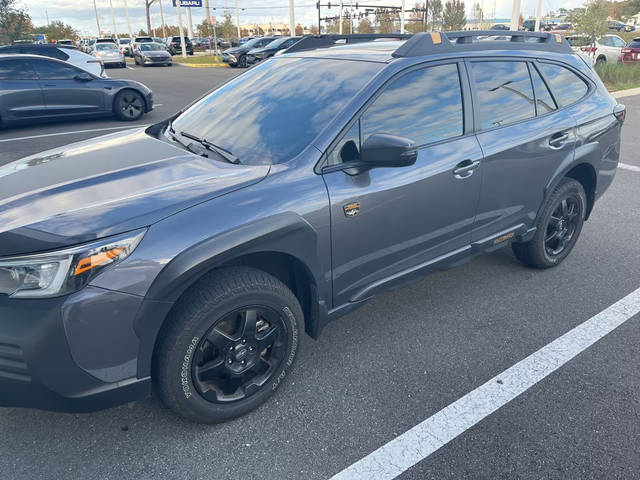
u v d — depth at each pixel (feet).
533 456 7.56
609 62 60.18
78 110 33.96
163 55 92.17
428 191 9.36
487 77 10.57
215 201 7.23
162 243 6.70
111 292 6.45
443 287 12.57
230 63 84.89
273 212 7.52
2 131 32.01
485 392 8.89
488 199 10.61
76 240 6.36
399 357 9.86
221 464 7.42
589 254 14.38
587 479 7.18
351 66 9.62
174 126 10.59
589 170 13.07
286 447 7.72
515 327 10.85
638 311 11.41
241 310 7.54
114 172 8.16
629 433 7.98
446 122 9.75
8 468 7.29
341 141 8.39
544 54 11.94
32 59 32.27
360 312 11.45
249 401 8.22
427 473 7.26
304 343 10.29
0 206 7.27
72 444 7.73
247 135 9.05
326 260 8.40
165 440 7.84
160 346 7.11
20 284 6.33
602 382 9.14
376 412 8.43
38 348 6.34
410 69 9.34
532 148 11.03
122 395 7.00
